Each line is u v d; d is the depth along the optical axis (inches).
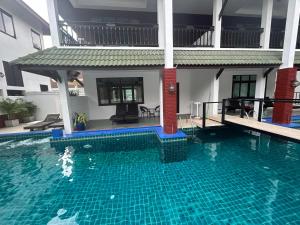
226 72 416.8
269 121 292.8
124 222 107.5
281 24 411.8
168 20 227.3
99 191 139.6
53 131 255.0
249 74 429.4
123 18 354.6
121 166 183.2
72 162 196.2
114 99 390.6
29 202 128.5
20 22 409.4
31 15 417.1
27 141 266.2
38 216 114.4
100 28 323.9
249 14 377.7
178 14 371.9
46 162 197.2
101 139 265.3
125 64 229.3
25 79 422.3
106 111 389.1
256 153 207.8
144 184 147.6
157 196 131.0
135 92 397.1
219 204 120.9
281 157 195.2
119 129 284.8
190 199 126.7
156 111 406.0
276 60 274.2
